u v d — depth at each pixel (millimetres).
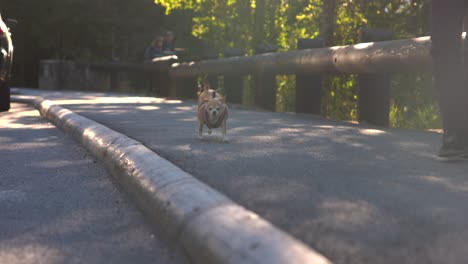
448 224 2051
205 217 2092
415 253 1772
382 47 5539
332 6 9125
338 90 8797
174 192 2486
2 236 2441
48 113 8008
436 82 3410
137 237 2402
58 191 3289
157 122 6145
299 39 7590
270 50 9039
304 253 1638
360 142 4320
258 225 1884
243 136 4750
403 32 8695
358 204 2332
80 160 4316
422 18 8422
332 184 2719
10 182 3561
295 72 7477
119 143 3941
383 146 4086
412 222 2078
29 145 5184
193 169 3129
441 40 3330
